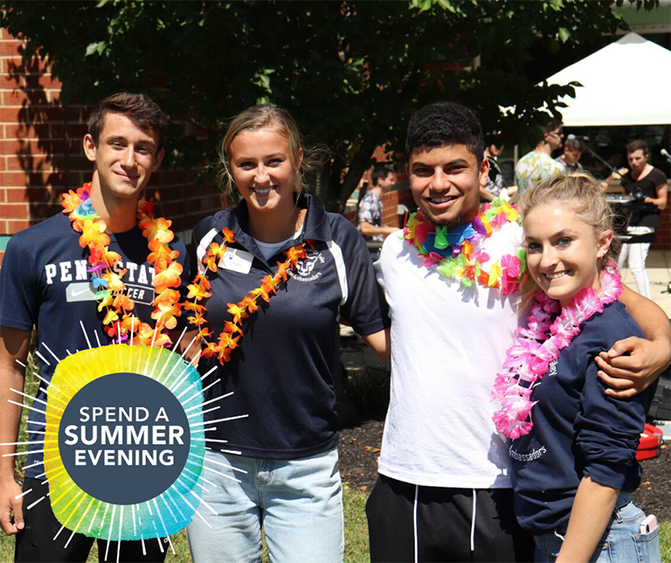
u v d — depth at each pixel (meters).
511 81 5.03
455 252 2.38
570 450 2.15
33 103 6.18
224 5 3.97
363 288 2.60
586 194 2.17
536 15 4.32
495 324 2.34
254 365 2.49
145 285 2.56
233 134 2.46
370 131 4.40
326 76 4.29
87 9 4.34
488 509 2.31
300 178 2.66
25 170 6.25
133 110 2.45
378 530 2.47
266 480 2.53
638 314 2.28
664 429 5.23
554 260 2.15
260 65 4.30
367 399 5.79
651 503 4.19
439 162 2.31
